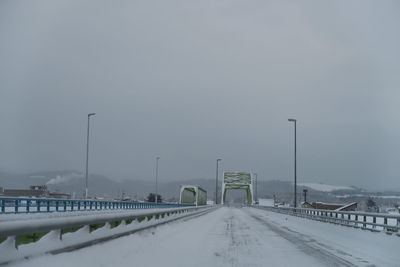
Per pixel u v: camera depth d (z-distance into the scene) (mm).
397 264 13148
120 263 10820
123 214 14414
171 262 12133
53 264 8359
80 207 38156
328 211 32062
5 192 77938
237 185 132500
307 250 16562
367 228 22844
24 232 7801
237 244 18125
